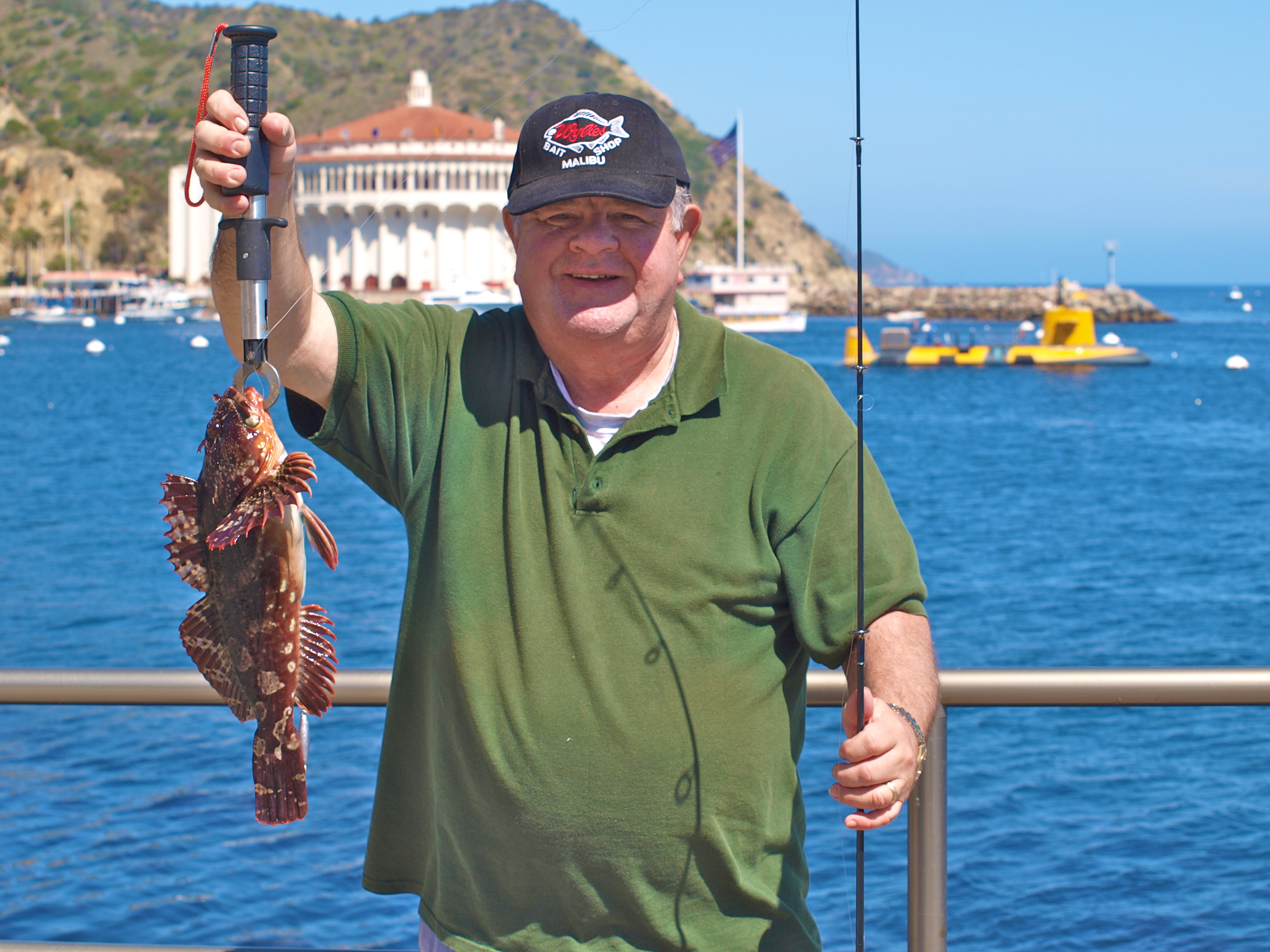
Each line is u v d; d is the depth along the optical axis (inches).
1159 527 1046.4
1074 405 2257.6
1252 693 96.3
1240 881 314.0
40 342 4261.8
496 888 92.9
